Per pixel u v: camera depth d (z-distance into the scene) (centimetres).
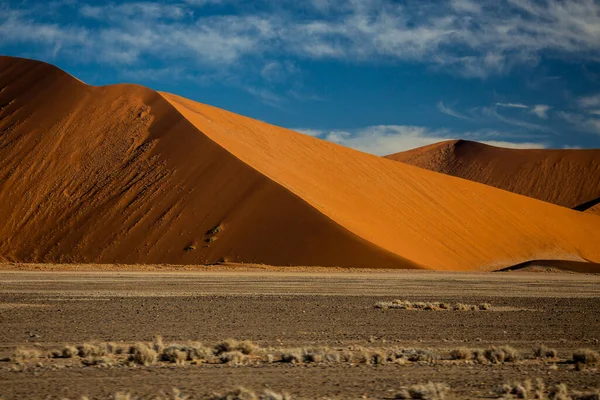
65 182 8469
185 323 2461
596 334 2412
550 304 3709
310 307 3183
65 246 7550
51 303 3173
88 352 1691
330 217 7450
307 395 1252
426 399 1225
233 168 8100
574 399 1267
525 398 1264
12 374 1428
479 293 4394
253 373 1469
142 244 7356
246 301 3419
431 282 5356
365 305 3350
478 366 1630
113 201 8006
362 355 1656
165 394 1243
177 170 8250
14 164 8756
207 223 7462
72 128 9300
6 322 2433
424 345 2022
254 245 7088
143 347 1608
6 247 7631
